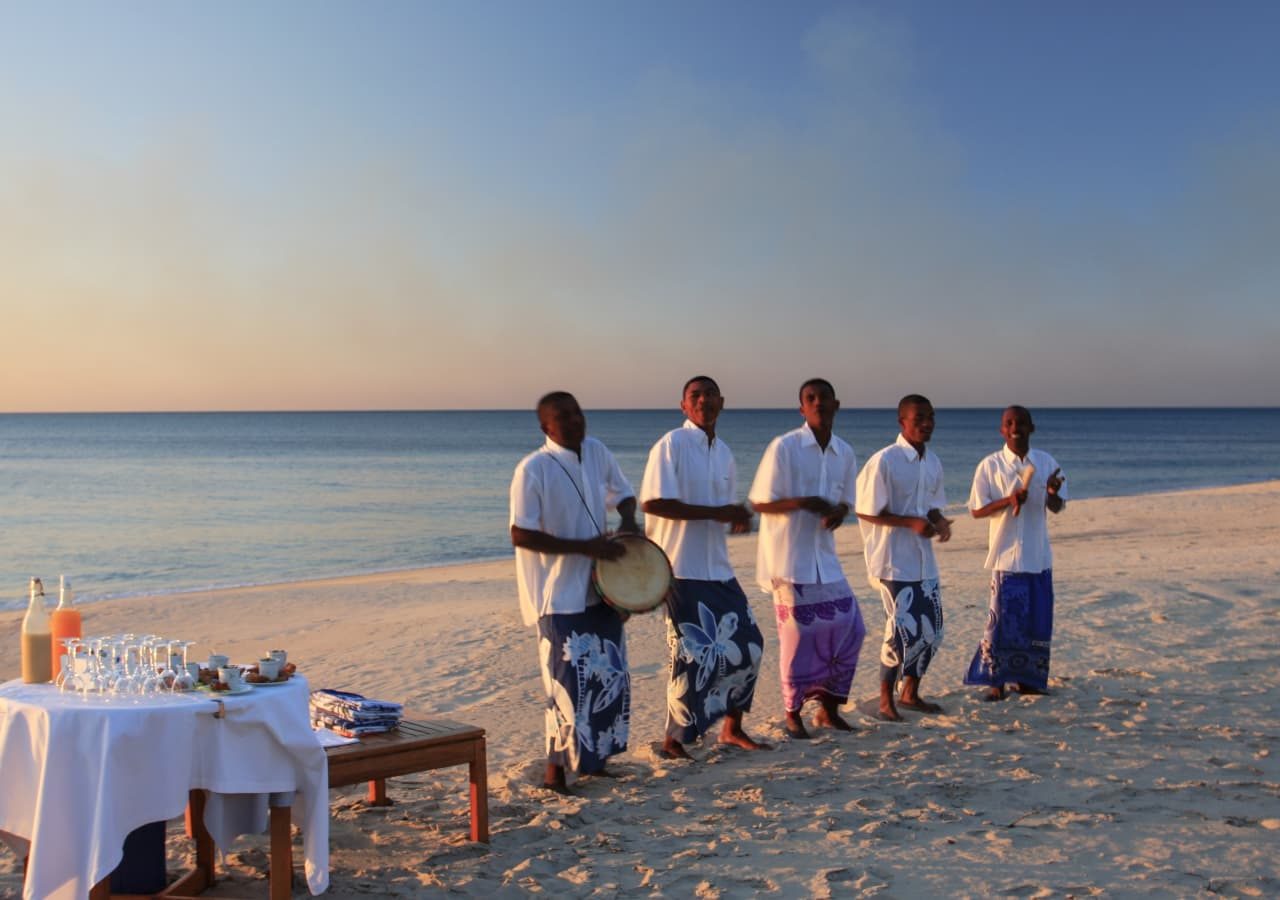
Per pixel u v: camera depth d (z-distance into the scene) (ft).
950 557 59.00
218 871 15.16
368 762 15.05
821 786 18.44
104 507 128.88
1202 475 185.37
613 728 18.70
